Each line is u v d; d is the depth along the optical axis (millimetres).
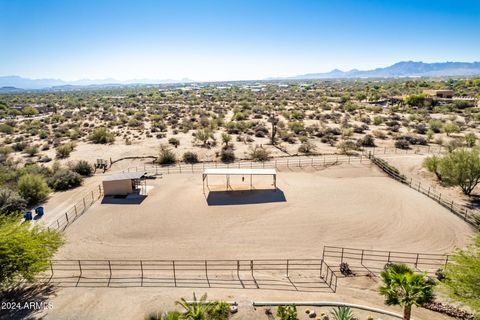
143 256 23109
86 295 18500
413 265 21562
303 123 74438
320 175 40781
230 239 25359
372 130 67062
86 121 85875
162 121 78312
